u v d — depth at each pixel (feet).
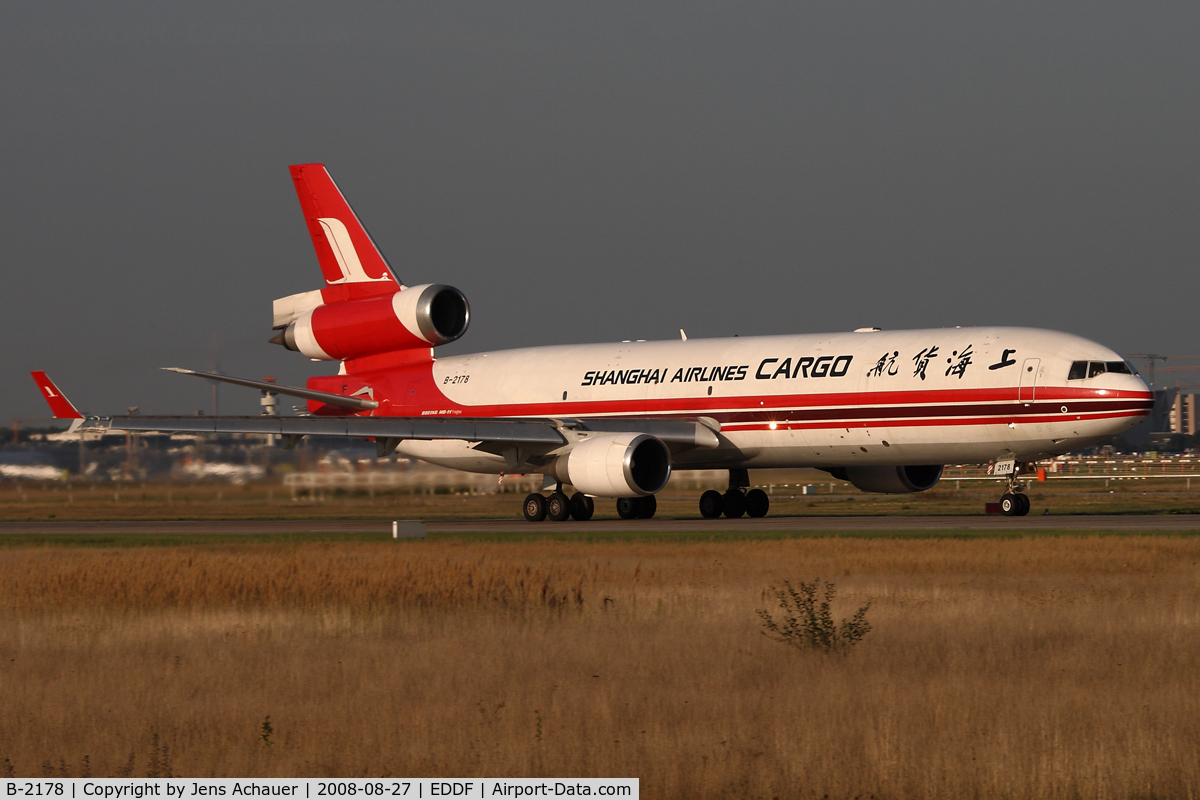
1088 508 616.39
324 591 280.31
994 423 481.87
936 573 306.35
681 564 333.83
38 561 371.15
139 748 151.64
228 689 183.62
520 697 173.99
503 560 349.82
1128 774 135.64
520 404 599.16
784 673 188.75
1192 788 132.46
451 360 634.02
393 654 208.13
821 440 519.60
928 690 174.50
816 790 133.28
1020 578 292.81
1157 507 620.49
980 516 533.96
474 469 621.72
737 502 590.55
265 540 458.09
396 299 614.75
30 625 248.73
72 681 190.49
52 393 554.87
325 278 645.92
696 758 143.02
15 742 154.61
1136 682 179.73
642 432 522.88
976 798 131.44
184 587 288.10
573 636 221.25
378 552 387.75
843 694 172.45
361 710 167.43
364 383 647.97
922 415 493.77
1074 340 480.64
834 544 373.61
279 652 212.23
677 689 178.81
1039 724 155.43
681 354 565.12
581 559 353.51
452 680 185.68
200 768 144.15
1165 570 301.63
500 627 232.53
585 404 581.12
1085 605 245.45
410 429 529.04
